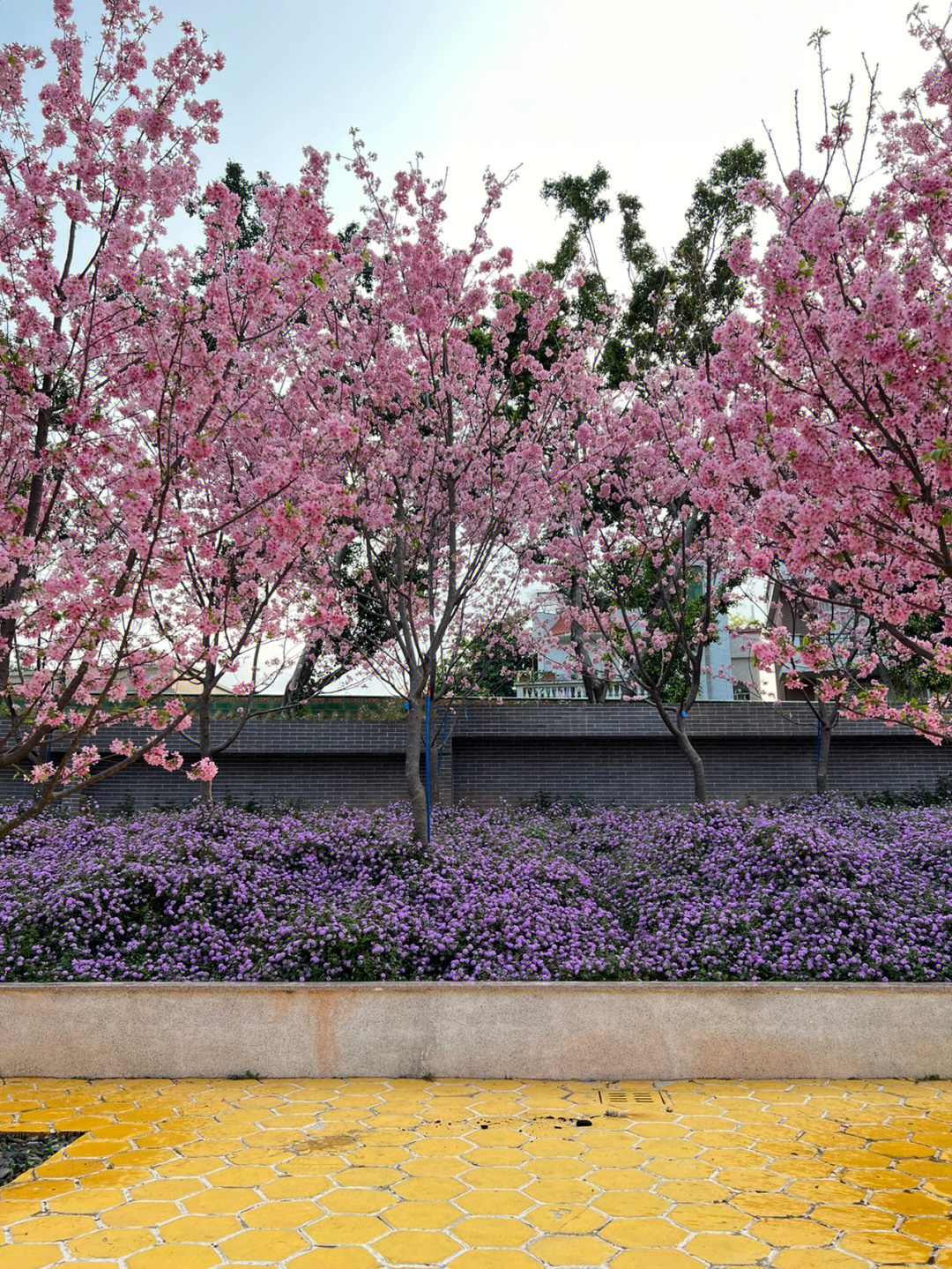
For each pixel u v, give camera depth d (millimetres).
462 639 12422
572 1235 3508
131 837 9516
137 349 5895
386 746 13344
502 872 8117
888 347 3689
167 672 5555
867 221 4832
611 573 12406
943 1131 4645
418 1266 3266
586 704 13742
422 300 8055
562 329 10773
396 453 8367
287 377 8547
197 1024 5766
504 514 9477
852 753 14031
